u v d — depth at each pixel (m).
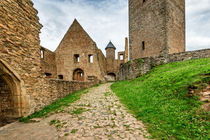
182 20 17.17
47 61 19.72
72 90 10.37
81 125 3.91
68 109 5.71
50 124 4.21
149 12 16.05
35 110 6.02
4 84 5.52
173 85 5.80
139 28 17.47
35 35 6.55
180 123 3.43
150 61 11.94
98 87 13.45
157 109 4.59
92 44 22.44
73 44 22.84
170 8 14.80
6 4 4.87
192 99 4.25
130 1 19.11
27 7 6.04
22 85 5.44
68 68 22.36
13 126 4.27
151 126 3.58
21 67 5.47
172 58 11.03
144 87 7.65
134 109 5.17
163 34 14.45
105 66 31.78
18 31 5.42
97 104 6.25
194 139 2.78
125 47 31.44
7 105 5.43
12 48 5.07
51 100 7.43
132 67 12.96
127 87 9.43
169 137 2.97
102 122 4.06
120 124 3.85
